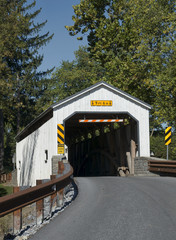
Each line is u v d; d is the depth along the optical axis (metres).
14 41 36.91
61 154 19.16
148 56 28.03
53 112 19.34
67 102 19.69
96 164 27.41
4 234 5.75
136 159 19.95
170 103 24.70
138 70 29.06
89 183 12.91
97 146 26.66
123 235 4.86
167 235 4.82
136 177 15.74
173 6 32.09
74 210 7.07
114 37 32.09
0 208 4.54
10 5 41.09
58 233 5.17
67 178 8.72
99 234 4.97
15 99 40.44
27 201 5.45
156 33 31.08
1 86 33.25
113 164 23.22
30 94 44.72
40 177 22.31
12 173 33.59
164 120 24.91
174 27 28.22
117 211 6.73
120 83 30.17
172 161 15.55
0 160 34.53
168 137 17.95
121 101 20.61
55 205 7.53
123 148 21.44
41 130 22.52
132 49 32.47
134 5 32.97
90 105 20.09
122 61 31.34
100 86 20.36
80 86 45.69
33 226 6.12
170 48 25.84
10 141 69.88
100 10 34.25
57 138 19.23
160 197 8.37
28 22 45.16
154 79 27.34
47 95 45.09
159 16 29.94
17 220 5.66
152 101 30.39
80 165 31.33
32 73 43.50
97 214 6.51
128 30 31.27
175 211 6.57
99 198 8.65
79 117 23.30
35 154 24.14
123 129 21.61
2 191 24.55
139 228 5.25
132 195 8.89
